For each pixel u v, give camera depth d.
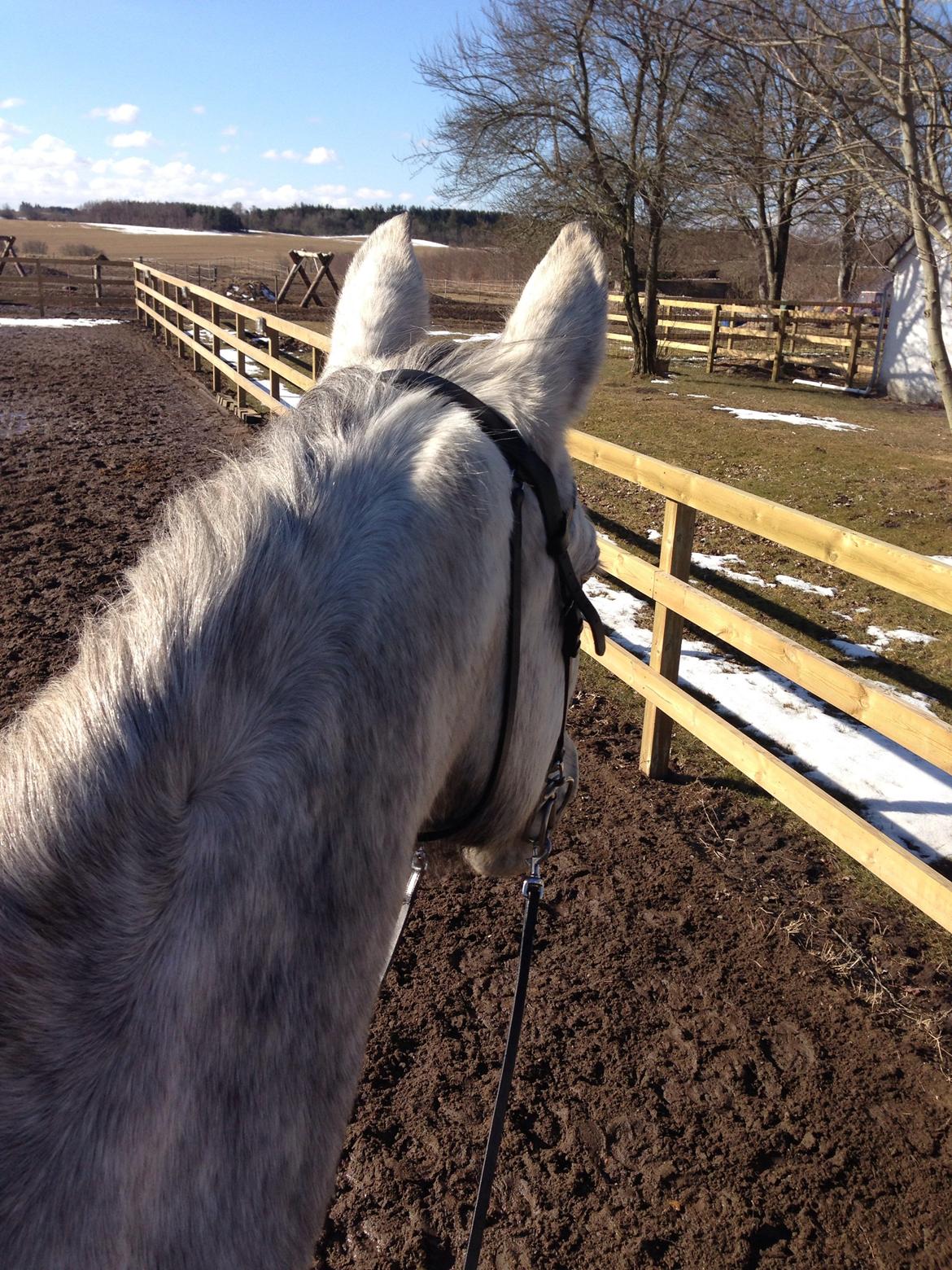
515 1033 1.39
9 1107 0.67
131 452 9.39
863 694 2.86
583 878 3.43
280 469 1.00
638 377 17.09
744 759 3.35
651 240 16.53
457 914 3.23
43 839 0.72
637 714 4.70
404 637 0.94
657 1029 2.77
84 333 18.89
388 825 0.93
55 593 5.61
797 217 17.81
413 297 1.51
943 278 15.33
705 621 3.62
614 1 11.74
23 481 8.16
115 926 0.73
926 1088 2.60
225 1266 0.76
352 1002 0.91
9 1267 0.65
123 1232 0.69
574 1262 2.14
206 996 0.76
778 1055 2.70
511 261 23.30
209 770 0.80
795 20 8.12
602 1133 2.45
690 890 3.38
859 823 2.82
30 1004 0.69
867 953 3.11
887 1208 2.27
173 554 0.89
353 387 1.18
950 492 8.52
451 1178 2.32
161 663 0.80
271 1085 0.81
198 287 14.05
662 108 14.30
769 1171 2.36
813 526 3.05
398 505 0.99
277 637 0.86
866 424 12.83
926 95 7.78
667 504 3.90
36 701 0.86
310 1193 0.86
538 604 1.23
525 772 1.28
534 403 1.30
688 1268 2.12
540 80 15.51
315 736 0.85
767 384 17.02
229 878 0.78
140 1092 0.71
